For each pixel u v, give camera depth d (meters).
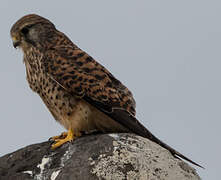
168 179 8.23
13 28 11.77
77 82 10.71
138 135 9.65
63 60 11.06
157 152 8.64
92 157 8.42
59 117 11.18
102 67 11.23
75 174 8.30
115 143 8.59
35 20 11.73
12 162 9.45
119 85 11.20
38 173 8.91
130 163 8.23
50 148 9.45
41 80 11.24
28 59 11.60
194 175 8.57
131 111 10.83
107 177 8.12
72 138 9.63
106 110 10.63
